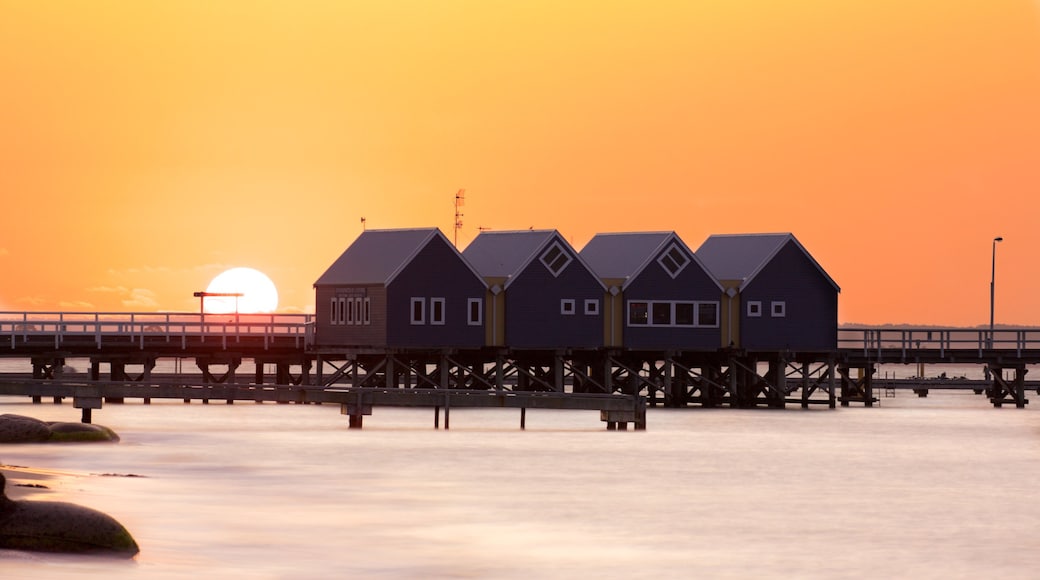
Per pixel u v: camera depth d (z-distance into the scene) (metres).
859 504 113.25
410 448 149.50
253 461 133.75
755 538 96.38
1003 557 90.62
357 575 81.12
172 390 159.62
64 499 98.75
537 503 110.69
